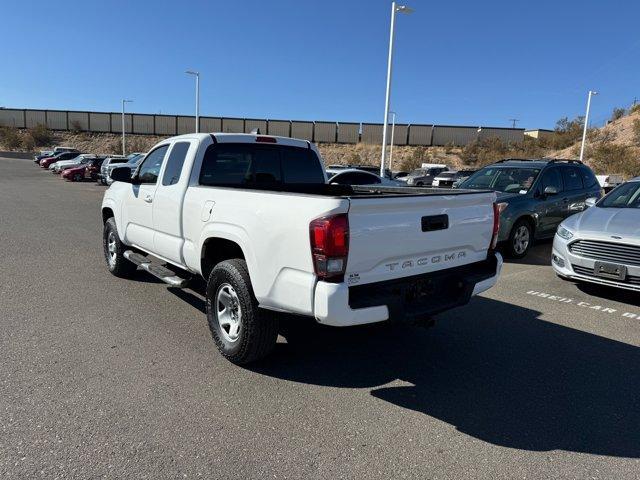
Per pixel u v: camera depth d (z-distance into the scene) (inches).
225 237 157.9
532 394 147.6
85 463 107.3
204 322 200.5
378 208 132.0
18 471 103.8
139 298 231.0
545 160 405.4
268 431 123.3
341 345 183.3
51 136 2891.2
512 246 354.3
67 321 197.2
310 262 128.3
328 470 108.4
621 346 187.9
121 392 140.1
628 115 2030.0
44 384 143.1
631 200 278.1
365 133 2716.5
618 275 235.0
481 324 211.0
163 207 199.3
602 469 111.7
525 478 107.9
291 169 219.5
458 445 120.0
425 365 167.3
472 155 2365.9
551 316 223.3
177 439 118.0
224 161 195.8
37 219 511.2
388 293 136.9
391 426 127.7
